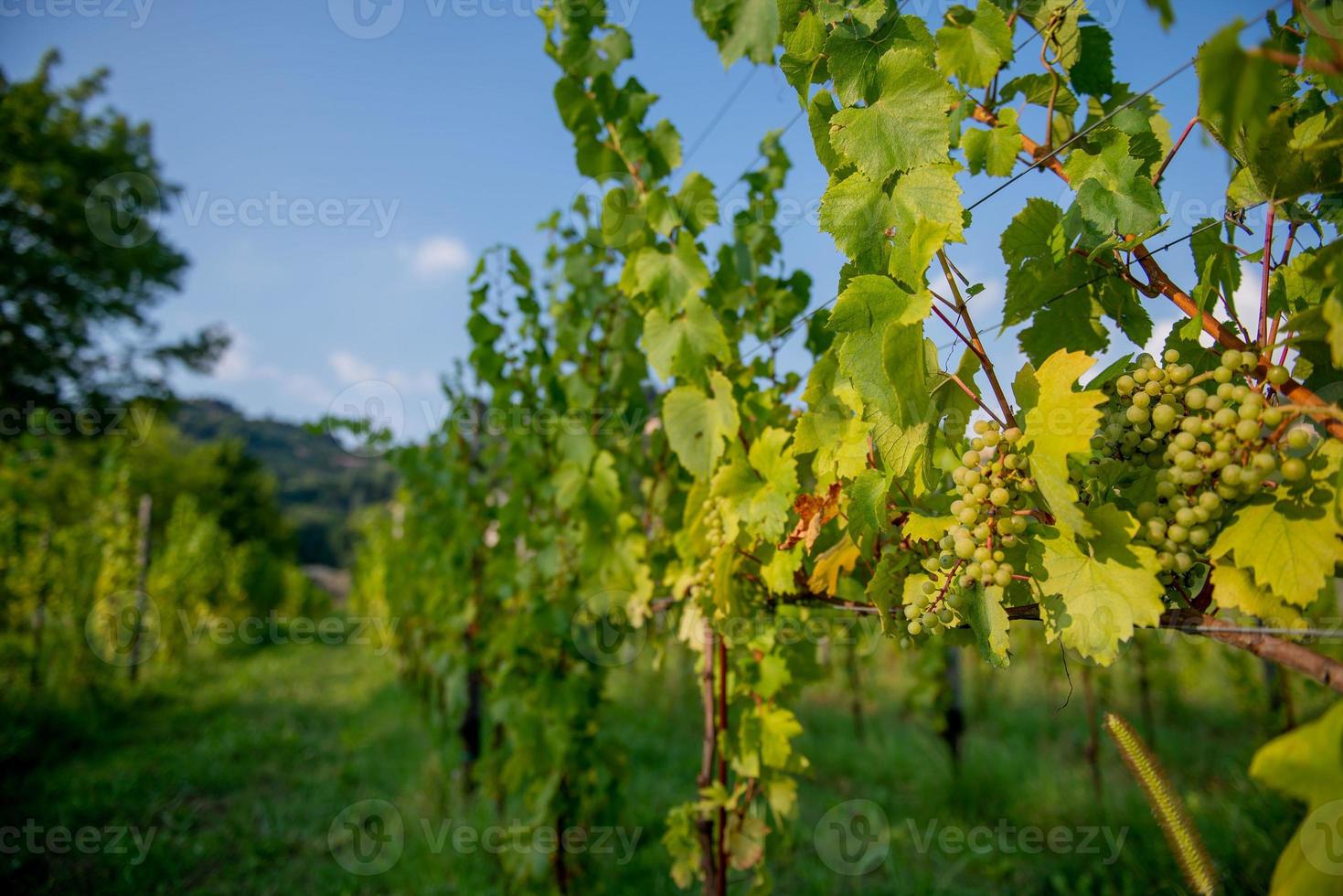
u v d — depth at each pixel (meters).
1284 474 0.86
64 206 12.83
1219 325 1.02
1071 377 0.98
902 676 7.43
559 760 3.08
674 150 2.19
